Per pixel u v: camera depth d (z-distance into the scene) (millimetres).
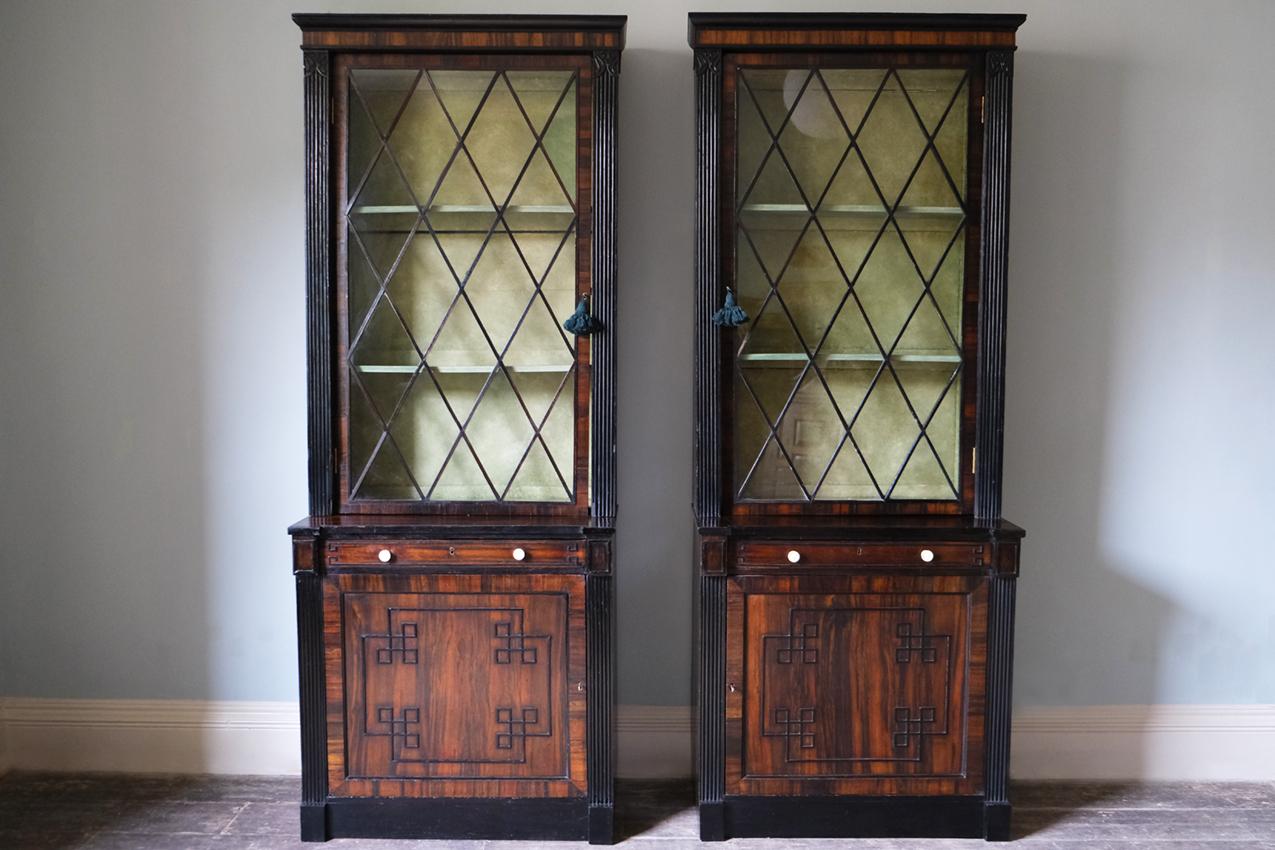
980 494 2215
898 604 2166
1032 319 2539
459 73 2176
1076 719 2600
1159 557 2596
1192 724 2598
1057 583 2596
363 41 2139
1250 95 2496
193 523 2600
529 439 2264
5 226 2527
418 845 2189
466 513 2262
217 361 2559
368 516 2244
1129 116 2502
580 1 2484
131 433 2578
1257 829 2309
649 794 2482
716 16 2117
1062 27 2484
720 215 2188
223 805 2412
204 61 2494
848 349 2264
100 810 2381
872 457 2279
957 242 2225
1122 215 2520
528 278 2236
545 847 2182
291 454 2578
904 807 2213
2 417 2572
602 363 2188
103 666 2611
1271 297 2541
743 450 2266
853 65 2166
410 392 2260
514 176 2215
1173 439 2566
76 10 2479
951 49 2146
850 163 2221
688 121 2494
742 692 2184
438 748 2189
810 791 2205
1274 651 2602
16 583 2605
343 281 2209
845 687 2186
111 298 2545
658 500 2564
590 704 2174
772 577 2158
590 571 2141
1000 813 2201
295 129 2510
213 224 2529
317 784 2197
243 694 2611
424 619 2166
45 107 2502
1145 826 2318
